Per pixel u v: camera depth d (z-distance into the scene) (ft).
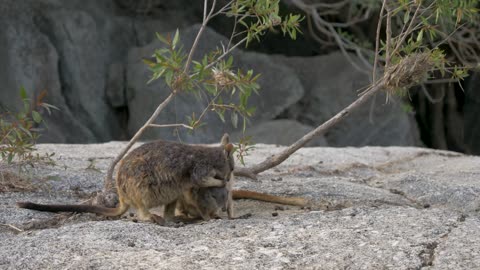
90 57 93.35
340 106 98.02
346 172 50.01
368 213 33.88
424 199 40.78
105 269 27.50
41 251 29.32
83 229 31.94
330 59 101.76
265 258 28.37
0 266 28.27
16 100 86.48
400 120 97.45
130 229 31.94
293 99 96.58
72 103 91.45
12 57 88.17
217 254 28.86
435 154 58.75
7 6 90.43
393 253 28.32
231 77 36.70
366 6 89.66
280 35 104.32
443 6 39.65
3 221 35.01
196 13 101.50
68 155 50.83
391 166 53.01
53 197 39.68
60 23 92.43
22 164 39.50
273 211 38.19
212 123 90.12
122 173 35.45
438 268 27.22
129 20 98.27
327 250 28.96
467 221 32.37
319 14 95.45
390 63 40.37
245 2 38.17
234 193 39.68
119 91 93.20
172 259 28.40
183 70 37.83
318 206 38.78
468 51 94.58
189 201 35.86
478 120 108.58
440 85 107.45
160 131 88.38
